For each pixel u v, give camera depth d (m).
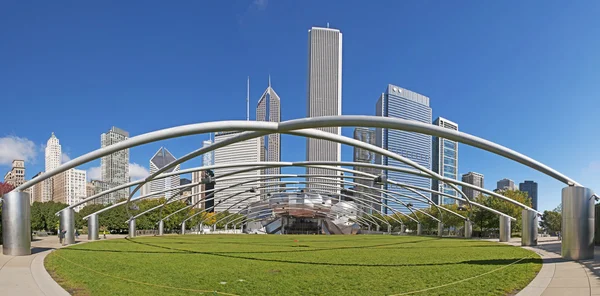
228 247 30.62
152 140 19.45
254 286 12.86
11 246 21.27
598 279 13.16
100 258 20.66
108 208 42.47
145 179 34.94
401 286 12.65
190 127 18.75
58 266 17.08
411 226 87.31
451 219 64.06
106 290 12.07
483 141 18.69
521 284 12.61
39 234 57.00
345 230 96.75
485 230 61.31
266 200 78.38
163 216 69.38
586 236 18.73
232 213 83.12
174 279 14.12
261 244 35.06
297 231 101.88
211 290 12.19
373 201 67.94
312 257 22.08
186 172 35.28
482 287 12.25
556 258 19.45
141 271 15.98
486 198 59.16
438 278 14.02
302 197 84.44
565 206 19.27
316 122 17.95
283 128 18.55
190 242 37.62
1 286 12.79
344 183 51.91
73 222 34.09
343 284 13.12
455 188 40.03
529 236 31.11
